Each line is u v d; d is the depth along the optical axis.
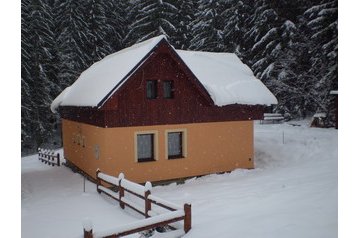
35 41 34.19
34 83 33.69
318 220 8.00
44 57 35.44
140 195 10.31
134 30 38.88
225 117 17.20
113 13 46.62
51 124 37.19
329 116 25.62
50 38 37.47
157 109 15.33
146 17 36.78
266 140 22.69
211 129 16.83
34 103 33.41
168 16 37.28
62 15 42.94
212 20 37.44
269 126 27.84
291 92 30.50
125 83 13.66
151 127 15.19
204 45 37.94
